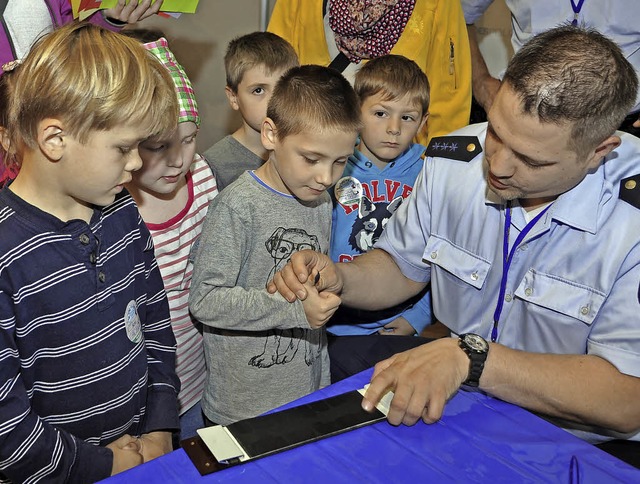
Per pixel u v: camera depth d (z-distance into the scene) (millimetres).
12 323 1035
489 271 1507
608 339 1271
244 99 2049
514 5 2676
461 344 1188
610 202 1332
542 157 1186
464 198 1526
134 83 1026
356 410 1052
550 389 1178
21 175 1076
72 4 1848
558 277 1382
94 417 1211
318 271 1432
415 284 1737
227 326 1422
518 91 1156
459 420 1056
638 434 1337
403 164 2068
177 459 922
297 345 1568
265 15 3443
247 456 927
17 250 1031
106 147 1027
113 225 1203
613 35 2404
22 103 1008
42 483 1101
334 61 2627
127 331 1234
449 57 2697
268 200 1485
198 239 1692
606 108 1138
